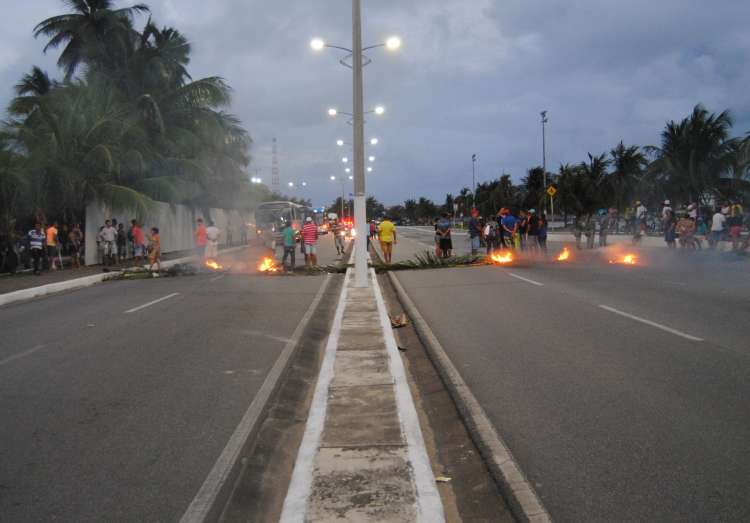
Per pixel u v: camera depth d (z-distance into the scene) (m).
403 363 8.54
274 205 43.94
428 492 4.31
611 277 16.81
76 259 26.33
